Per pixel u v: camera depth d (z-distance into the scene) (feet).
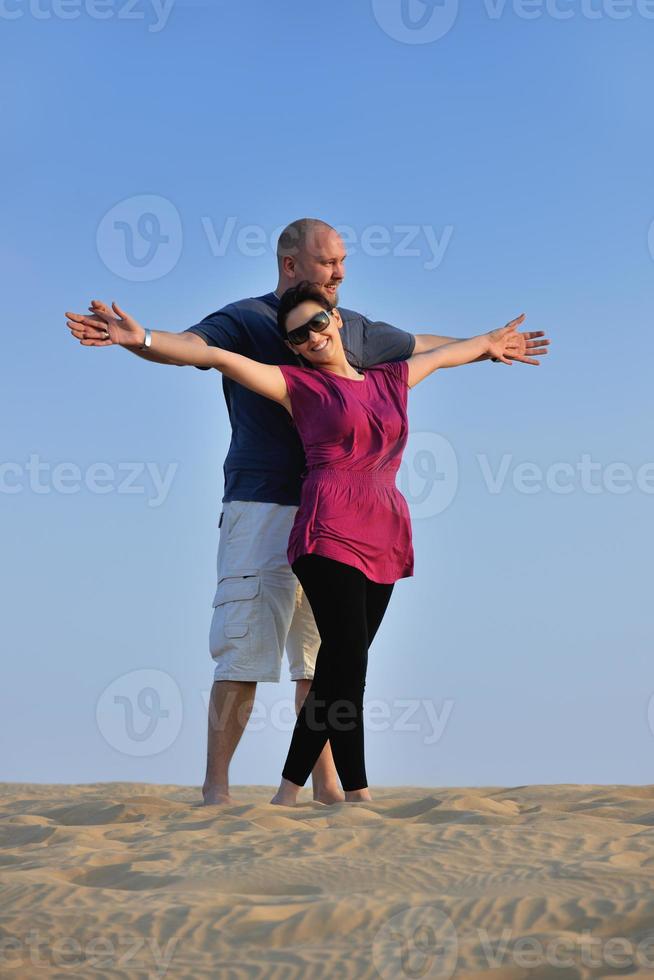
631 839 8.31
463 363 14.34
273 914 6.28
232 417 13.92
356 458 12.59
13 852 8.84
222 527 13.76
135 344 11.70
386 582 12.82
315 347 12.83
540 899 6.27
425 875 7.20
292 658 14.19
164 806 12.93
